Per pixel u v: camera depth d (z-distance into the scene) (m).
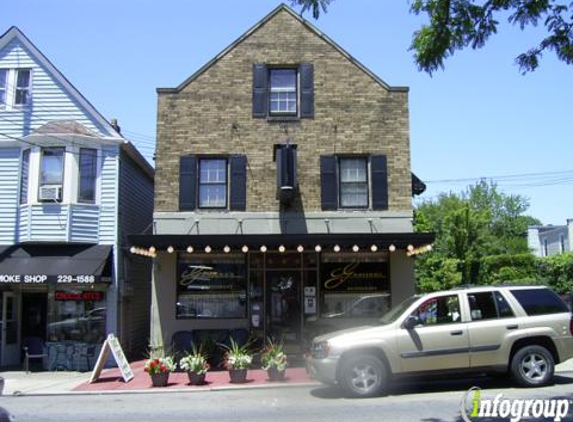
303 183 16.88
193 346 13.90
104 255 16.83
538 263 27.17
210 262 16.67
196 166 16.92
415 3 8.82
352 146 17.05
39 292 17.88
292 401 10.66
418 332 10.66
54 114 17.80
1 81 17.95
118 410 10.30
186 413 9.80
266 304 16.58
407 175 16.94
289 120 17.11
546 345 10.95
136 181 19.81
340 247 15.30
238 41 17.42
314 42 17.47
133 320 19.02
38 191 17.06
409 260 16.69
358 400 10.36
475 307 10.97
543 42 9.00
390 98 17.28
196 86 17.20
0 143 17.50
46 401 11.61
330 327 16.38
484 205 55.59
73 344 16.42
